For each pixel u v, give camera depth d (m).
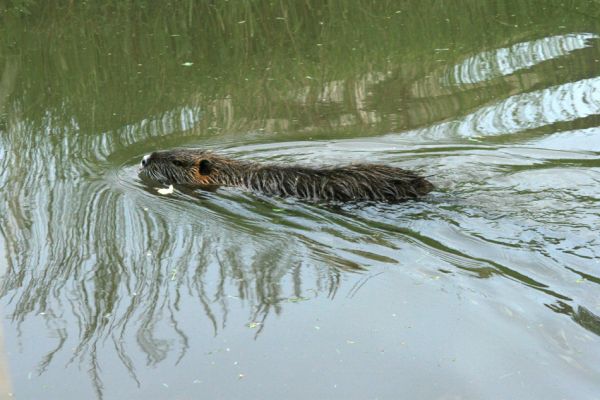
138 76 16.30
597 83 14.33
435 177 10.96
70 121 14.30
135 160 12.56
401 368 6.73
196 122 13.97
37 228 10.10
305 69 16.20
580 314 7.22
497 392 6.28
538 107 13.53
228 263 8.91
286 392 6.52
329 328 7.42
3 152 13.01
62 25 19.41
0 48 18.09
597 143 11.93
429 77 15.36
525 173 10.85
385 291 8.02
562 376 6.36
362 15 19.27
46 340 7.50
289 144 12.84
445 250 8.77
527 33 17.34
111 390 6.68
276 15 19.55
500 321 7.25
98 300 8.23
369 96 14.68
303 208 10.40
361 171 10.55
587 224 9.12
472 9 19.25
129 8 20.36
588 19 17.95
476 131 12.80
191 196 11.12
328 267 8.67
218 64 16.75
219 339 7.35
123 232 9.93
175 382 6.74
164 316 7.83
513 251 8.56
